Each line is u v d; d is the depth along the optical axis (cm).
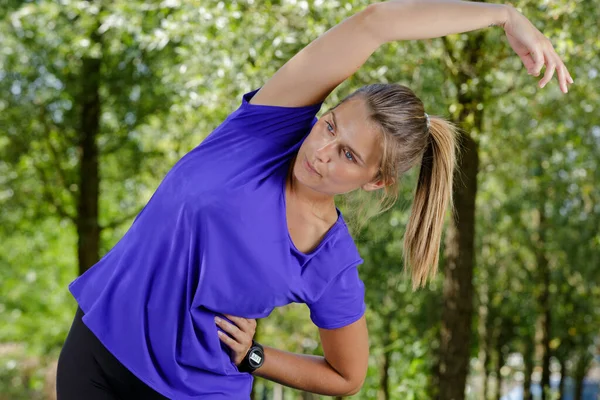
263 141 204
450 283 791
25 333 1859
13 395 1725
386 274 1067
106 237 1573
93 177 1184
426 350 1179
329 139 193
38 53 1085
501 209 1271
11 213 1224
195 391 209
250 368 226
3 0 1063
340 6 593
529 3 619
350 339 234
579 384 1600
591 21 672
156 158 1184
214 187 197
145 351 202
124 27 824
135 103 1105
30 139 1142
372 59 651
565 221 1281
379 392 1252
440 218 219
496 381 1547
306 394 1341
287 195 205
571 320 1462
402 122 193
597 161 1041
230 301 205
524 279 1422
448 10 192
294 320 1380
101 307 203
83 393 208
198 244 198
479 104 672
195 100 746
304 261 208
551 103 823
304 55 200
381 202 228
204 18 642
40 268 1814
